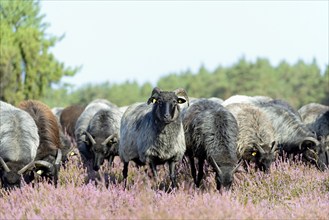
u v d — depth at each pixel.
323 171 28.12
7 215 16.91
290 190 21.75
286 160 29.95
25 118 24.59
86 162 32.44
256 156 26.16
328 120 34.88
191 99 31.41
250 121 26.67
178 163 26.41
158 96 22.33
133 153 24.98
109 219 15.65
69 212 16.16
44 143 26.06
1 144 23.16
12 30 100.00
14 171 22.30
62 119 45.47
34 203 17.78
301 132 29.73
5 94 90.56
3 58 89.88
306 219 16.31
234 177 23.36
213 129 23.34
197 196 17.50
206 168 25.56
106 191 18.22
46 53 94.75
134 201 17.06
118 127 33.03
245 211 16.20
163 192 18.50
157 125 22.77
